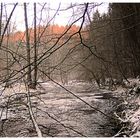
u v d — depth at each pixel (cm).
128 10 1579
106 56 1200
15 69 616
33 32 655
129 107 1457
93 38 718
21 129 1035
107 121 1252
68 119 1272
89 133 1067
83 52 750
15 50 684
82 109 1558
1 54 658
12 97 728
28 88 632
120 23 1534
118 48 2000
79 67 1223
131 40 2102
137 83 2048
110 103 1786
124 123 1138
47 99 1942
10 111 1263
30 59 618
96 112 1469
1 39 595
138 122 1026
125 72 2483
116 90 2438
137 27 1995
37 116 1261
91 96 2245
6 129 1030
